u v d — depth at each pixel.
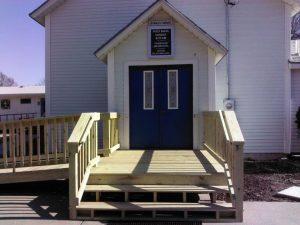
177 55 10.52
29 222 6.18
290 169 11.08
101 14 13.70
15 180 8.17
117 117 10.42
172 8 10.13
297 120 12.92
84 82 13.73
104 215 6.51
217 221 6.27
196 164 8.17
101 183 7.34
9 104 37.59
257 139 13.11
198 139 10.52
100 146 12.97
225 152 7.38
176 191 6.84
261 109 13.09
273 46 13.06
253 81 13.11
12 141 8.34
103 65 13.68
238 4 13.16
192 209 6.38
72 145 6.45
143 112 10.77
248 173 10.51
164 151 10.21
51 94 13.84
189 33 10.49
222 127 7.50
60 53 13.81
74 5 13.80
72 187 6.44
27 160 8.77
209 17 13.27
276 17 13.05
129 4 13.62
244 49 13.14
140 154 9.69
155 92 10.73
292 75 13.20
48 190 8.65
